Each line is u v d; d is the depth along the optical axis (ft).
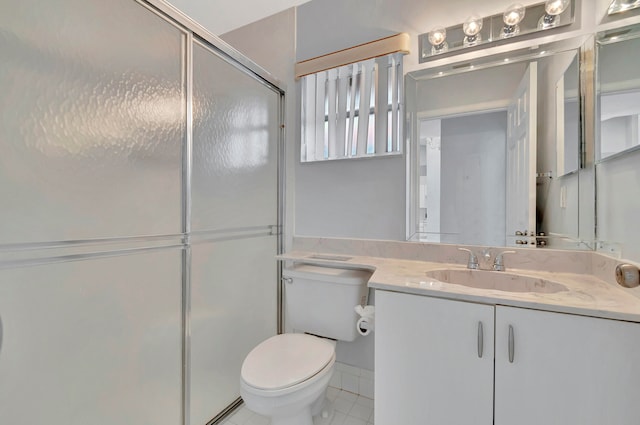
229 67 5.00
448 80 4.78
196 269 4.43
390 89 5.16
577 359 2.62
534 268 4.12
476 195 4.61
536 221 4.22
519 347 2.82
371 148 5.30
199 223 4.47
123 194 3.44
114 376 3.39
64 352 2.96
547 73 4.17
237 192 5.24
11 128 2.54
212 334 4.72
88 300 3.14
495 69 4.49
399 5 5.09
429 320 3.22
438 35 4.63
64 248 2.93
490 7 4.46
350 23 5.55
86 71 3.05
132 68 3.50
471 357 3.02
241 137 5.31
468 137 4.66
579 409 2.62
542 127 4.19
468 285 4.18
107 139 3.26
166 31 3.89
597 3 3.84
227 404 4.99
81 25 3.00
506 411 2.88
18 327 2.64
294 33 6.14
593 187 3.75
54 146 2.82
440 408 3.17
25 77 2.60
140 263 3.66
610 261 3.31
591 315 2.56
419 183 4.97
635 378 2.44
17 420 2.64
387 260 4.98
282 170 6.28
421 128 4.95
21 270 2.65
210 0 5.87
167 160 3.95
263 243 5.86
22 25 2.58
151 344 3.79
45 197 2.78
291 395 3.54
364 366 5.34
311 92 5.91
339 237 5.65
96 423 3.22
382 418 3.45
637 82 3.01
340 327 4.81
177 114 4.07
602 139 3.53
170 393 4.03
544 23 4.15
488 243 4.52
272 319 6.10
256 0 5.92
